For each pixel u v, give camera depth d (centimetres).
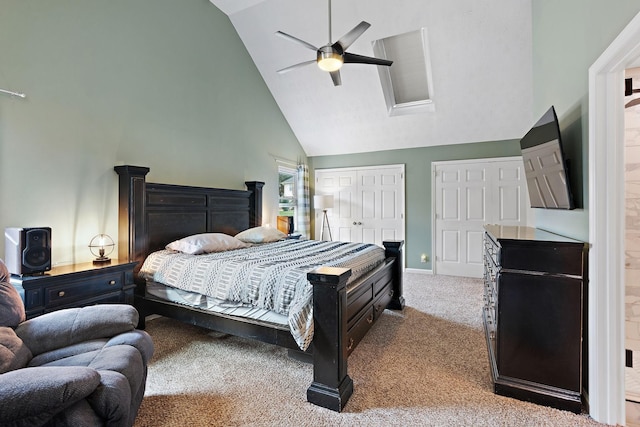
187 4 372
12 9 229
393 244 346
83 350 155
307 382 205
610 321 165
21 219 236
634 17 131
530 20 345
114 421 121
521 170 483
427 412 174
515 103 438
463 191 520
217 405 180
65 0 260
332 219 620
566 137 221
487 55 391
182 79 367
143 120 323
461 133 504
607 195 165
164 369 221
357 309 230
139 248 298
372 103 495
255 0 399
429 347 255
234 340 272
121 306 184
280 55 463
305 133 587
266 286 220
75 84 268
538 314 183
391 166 570
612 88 164
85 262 272
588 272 175
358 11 378
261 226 450
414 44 427
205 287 247
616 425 164
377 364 228
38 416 105
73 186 268
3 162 226
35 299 210
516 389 186
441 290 430
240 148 456
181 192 348
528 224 480
